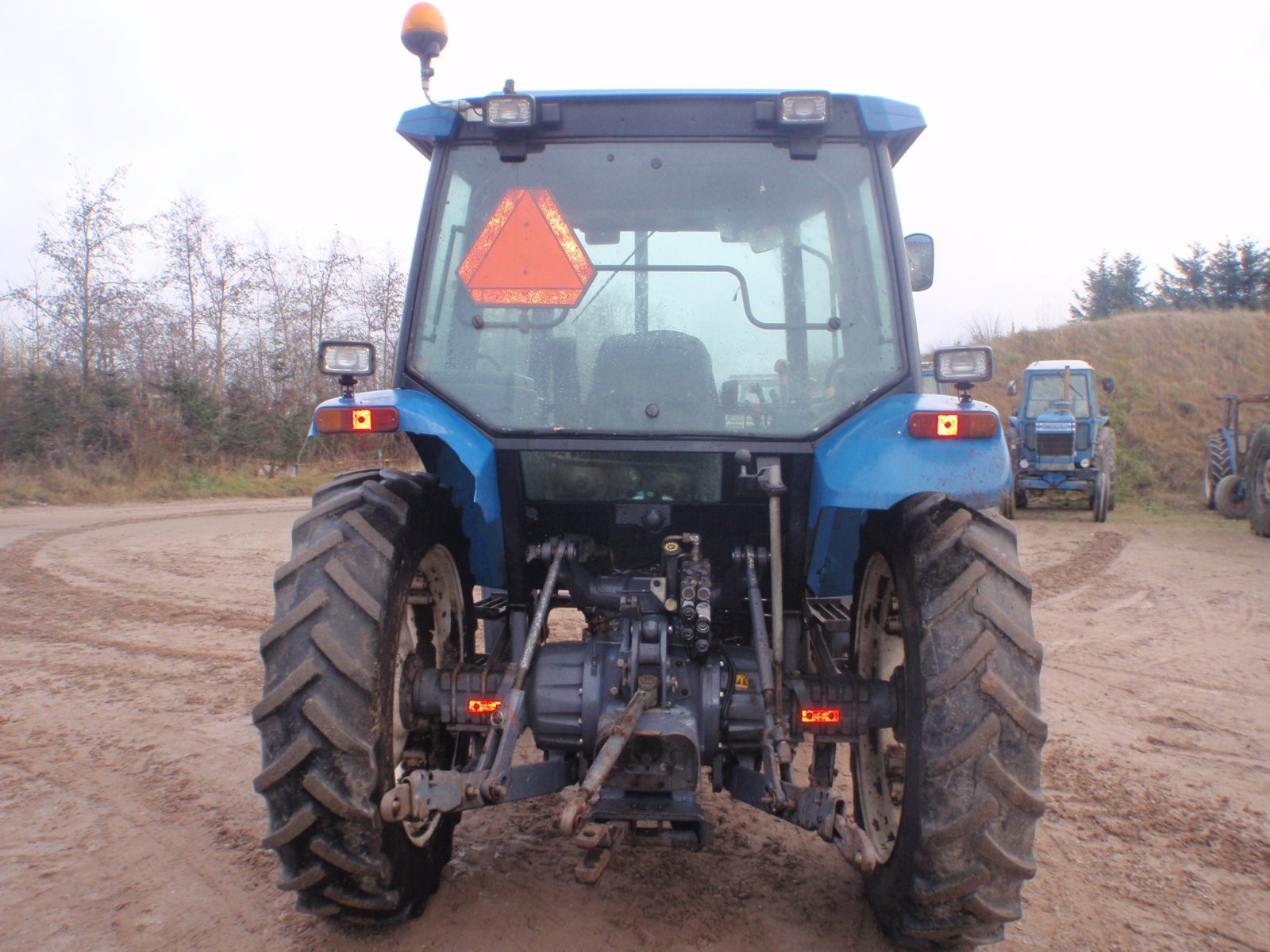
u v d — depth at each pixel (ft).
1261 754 14.75
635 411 9.81
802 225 10.00
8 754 14.15
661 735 8.71
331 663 8.14
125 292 73.61
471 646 11.27
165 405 67.15
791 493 9.78
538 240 10.09
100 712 16.10
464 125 10.31
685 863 10.88
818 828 7.90
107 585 27.48
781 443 9.65
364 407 8.93
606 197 10.11
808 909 9.84
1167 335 87.20
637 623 9.37
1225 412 53.11
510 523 10.07
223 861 10.84
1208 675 19.27
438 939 9.17
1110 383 52.60
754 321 9.91
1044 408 52.13
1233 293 159.22
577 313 9.99
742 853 11.18
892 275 9.86
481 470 9.33
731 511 10.05
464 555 11.14
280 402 76.33
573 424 9.86
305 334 87.56
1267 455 41.52
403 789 7.78
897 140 10.42
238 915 9.66
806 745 15.21
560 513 10.33
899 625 9.66
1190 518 49.65
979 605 8.09
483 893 10.12
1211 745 15.15
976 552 8.38
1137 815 12.43
